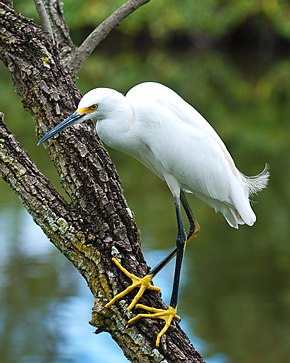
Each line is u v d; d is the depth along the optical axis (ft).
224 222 54.08
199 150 21.33
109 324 17.74
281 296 41.63
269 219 55.06
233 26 144.15
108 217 18.06
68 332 36.88
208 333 37.96
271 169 66.64
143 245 47.32
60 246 17.93
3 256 45.65
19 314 38.45
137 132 20.95
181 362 17.40
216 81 112.27
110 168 18.74
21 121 77.36
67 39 24.26
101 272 17.75
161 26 141.28
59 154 18.74
